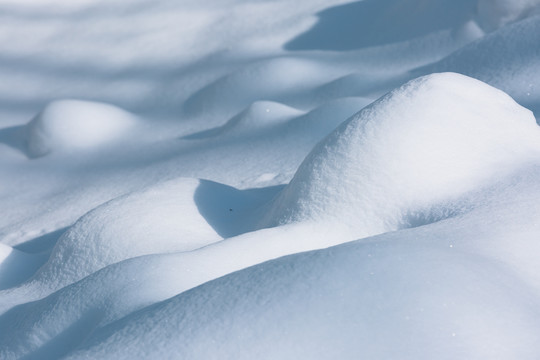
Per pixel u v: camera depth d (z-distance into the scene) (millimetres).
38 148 12453
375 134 6691
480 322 5793
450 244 6102
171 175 9594
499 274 5961
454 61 10312
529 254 6105
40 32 19062
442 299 5832
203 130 12180
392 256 5961
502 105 6902
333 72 13562
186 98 14312
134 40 17781
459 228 6246
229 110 12945
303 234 6535
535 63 9008
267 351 5762
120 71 16484
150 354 5805
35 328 6262
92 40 18234
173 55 16719
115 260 6793
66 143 12250
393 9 15523
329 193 6660
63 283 6836
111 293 6234
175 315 5898
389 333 5770
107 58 17188
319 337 5773
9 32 19203
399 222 6531
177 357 5781
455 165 6609
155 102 14578
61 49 18031
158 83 15547
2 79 16859
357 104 9477
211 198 7156
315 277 5910
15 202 10430
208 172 9133
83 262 6852
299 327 5797
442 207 6492
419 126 6680
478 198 6473
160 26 18234
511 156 6680
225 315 5855
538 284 6000
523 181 6520
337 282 5891
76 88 16047
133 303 6152
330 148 6754
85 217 7031
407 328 5773
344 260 5953
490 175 6590
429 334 5762
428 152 6625
